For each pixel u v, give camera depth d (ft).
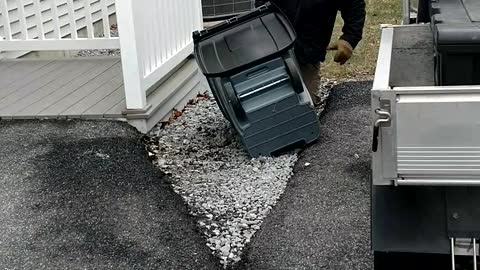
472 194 7.57
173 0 18.90
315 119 15.60
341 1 16.15
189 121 18.08
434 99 7.00
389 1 32.60
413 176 7.28
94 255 11.65
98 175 14.29
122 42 15.96
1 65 21.07
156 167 15.16
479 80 7.81
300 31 16.47
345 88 20.85
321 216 12.84
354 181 14.24
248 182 14.47
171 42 18.80
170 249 11.84
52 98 17.93
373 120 7.20
